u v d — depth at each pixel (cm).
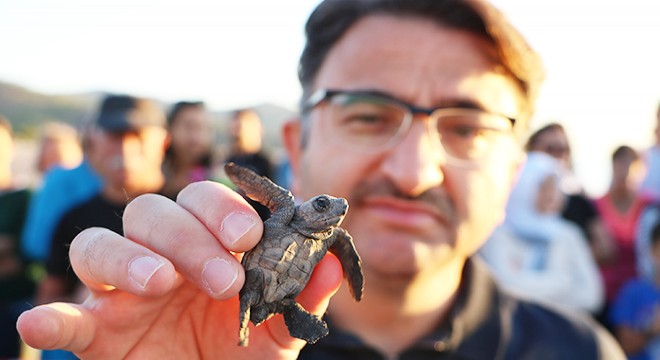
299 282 22
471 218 33
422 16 33
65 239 62
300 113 39
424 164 30
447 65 33
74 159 125
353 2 35
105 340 23
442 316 35
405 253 31
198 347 25
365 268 32
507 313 37
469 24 33
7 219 76
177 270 21
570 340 37
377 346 34
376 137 32
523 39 34
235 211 21
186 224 21
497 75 34
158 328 24
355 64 33
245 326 20
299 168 40
